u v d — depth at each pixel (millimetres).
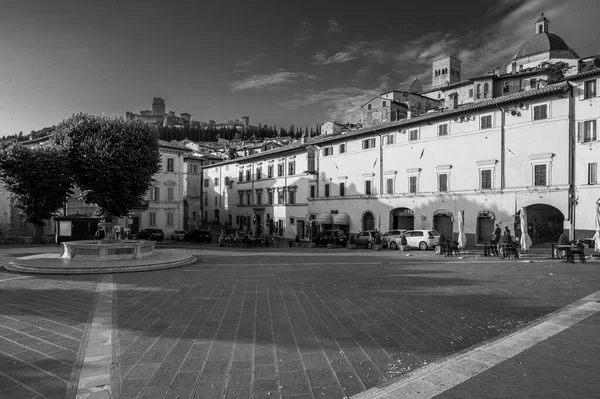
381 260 23578
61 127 37219
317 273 17375
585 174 29703
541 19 76125
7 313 10117
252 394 5227
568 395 4992
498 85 61406
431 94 78500
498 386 5277
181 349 7086
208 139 159125
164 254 24828
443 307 10195
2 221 49719
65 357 6754
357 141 48094
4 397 5230
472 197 36469
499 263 20734
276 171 60875
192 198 69000
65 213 49094
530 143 32844
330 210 50969
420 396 5031
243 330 8242
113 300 11797
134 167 35938
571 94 30672
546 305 10320
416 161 41406
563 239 23672
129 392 5340
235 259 24875
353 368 6090
